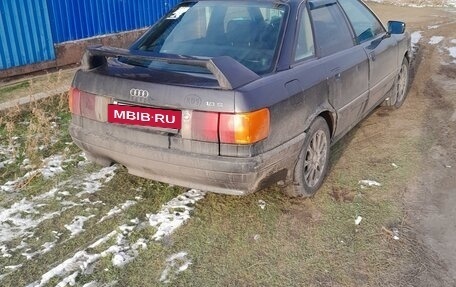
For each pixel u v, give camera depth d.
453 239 3.20
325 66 3.68
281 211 3.48
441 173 4.12
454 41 10.16
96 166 4.12
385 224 3.34
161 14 9.69
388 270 2.86
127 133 3.09
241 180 2.88
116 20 8.82
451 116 5.55
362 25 4.74
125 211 3.43
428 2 18.94
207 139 2.84
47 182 3.84
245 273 2.81
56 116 5.37
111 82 3.10
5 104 5.65
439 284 2.76
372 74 4.59
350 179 3.99
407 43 5.85
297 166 3.40
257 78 3.02
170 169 3.02
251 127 2.79
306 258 2.96
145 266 2.85
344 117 4.08
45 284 2.68
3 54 7.12
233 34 3.57
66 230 3.20
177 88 2.88
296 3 3.68
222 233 3.20
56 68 7.90
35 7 7.38
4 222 3.28
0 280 2.71
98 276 2.75
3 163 4.16
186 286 2.69
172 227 3.24
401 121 5.41
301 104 3.29
